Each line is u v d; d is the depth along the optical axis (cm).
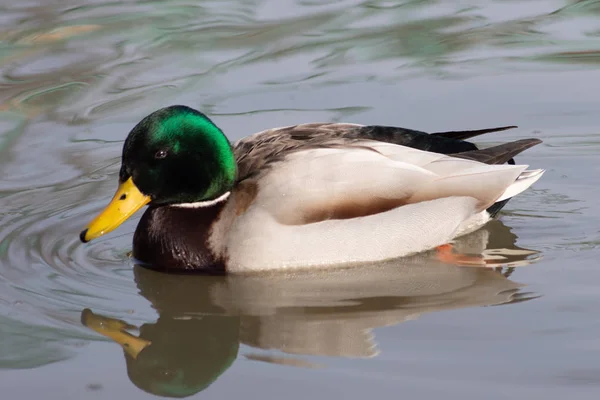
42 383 1000
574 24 1905
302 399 942
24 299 1163
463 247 1274
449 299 1141
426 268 1220
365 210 1191
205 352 1061
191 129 1195
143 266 1252
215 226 1209
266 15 1991
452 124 1581
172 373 1022
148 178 1198
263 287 1183
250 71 1766
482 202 1245
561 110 1622
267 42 1873
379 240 1202
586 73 1733
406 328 1076
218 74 1753
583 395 929
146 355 1055
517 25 1914
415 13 1986
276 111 1627
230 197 1216
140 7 2011
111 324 1114
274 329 1092
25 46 1845
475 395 934
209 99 1666
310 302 1146
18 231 1338
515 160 1503
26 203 1412
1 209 1394
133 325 1113
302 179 1184
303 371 997
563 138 1550
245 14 1994
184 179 1204
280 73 1759
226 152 1212
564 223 1328
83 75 1752
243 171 1227
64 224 1360
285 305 1142
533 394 933
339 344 1052
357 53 1827
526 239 1291
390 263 1220
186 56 1817
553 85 1700
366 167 1198
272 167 1203
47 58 1809
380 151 1220
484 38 1870
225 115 1612
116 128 1593
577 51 1800
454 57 1806
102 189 1448
